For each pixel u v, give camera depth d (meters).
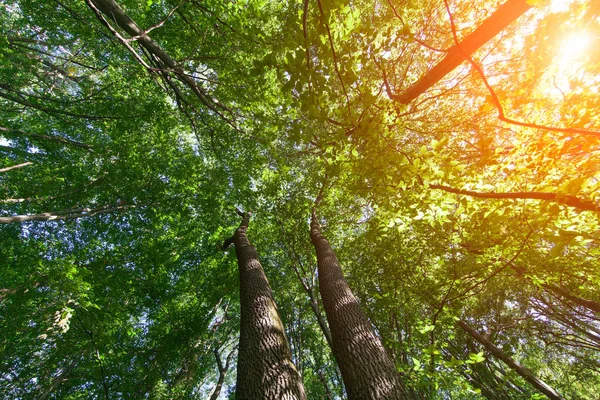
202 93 6.24
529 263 5.37
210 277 11.77
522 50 5.00
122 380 8.56
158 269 11.29
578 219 3.05
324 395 11.26
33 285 5.25
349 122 2.70
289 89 2.42
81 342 6.16
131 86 9.72
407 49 6.09
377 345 3.61
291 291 10.91
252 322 4.07
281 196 9.65
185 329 10.00
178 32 7.10
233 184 10.22
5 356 5.59
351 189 4.44
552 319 8.44
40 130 11.03
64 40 10.02
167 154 11.76
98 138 12.30
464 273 6.11
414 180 2.80
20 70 9.14
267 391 3.01
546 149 3.03
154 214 12.20
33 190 10.30
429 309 7.70
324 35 2.48
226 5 5.17
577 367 9.70
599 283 5.39
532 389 9.65
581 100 2.89
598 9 2.54
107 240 12.35
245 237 7.46
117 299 8.97
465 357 8.16
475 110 5.93
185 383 9.63
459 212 3.37
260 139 6.31
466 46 4.24
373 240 5.81
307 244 9.25
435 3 5.50
